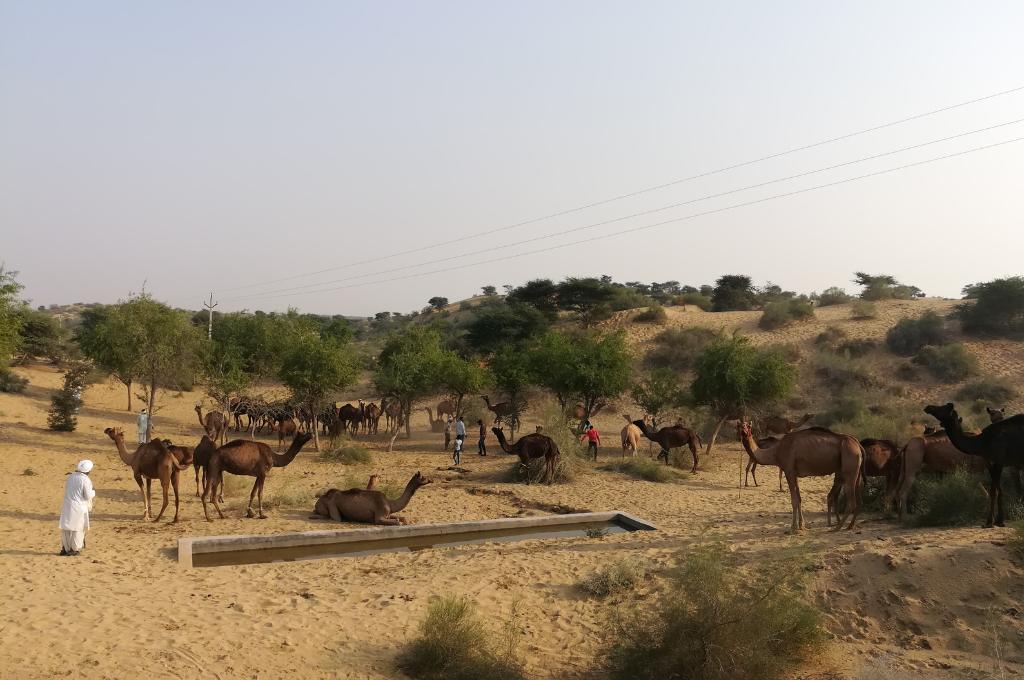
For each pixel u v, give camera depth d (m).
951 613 7.91
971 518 11.34
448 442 31.00
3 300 23.98
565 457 22.16
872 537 10.80
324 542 13.63
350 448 26.30
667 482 21.58
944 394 40.78
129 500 17.09
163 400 45.72
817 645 7.40
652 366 50.88
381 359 39.66
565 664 7.77
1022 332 46.81
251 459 15.38
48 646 7.54
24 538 12.86
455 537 14.56
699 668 6.84
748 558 10.01
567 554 11.65
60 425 30.02
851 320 53.97
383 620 8.77
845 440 11.72
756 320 57.78
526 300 65.25
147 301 29.02
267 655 7.75
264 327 40.88
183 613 8.79
